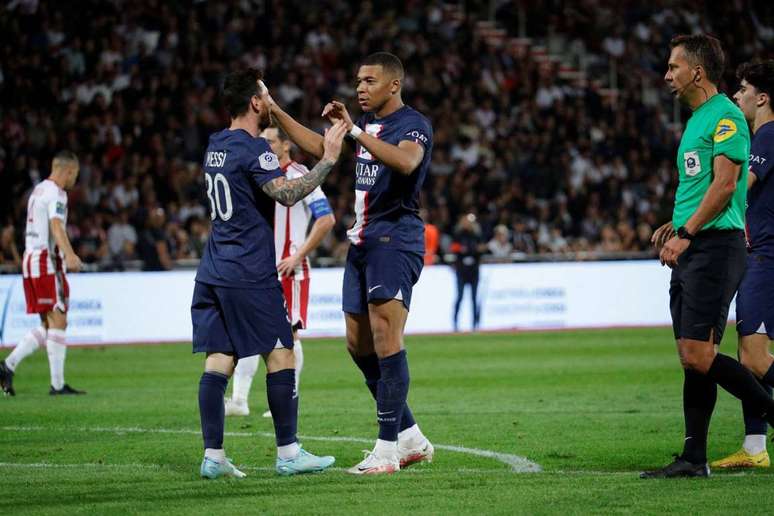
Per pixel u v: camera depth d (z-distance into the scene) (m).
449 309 67.94
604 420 30.78
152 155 74.06
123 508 18.28
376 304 22.14
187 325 62.94
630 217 80.69
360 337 23.17
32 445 26.66
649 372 44.31
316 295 64.38
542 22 99.94
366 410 33.59
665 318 71.25
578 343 58.16
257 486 20.20
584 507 18.00
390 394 22.05
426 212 74.38
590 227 77.94
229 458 24.70
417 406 34.44
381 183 22.16
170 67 79.81
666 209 77.19
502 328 68.44
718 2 100.19
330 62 84.25
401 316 22.23
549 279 69.31
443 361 49.66
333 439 27.69
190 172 73.94
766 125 22.94
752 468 22.47
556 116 86.81
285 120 22.64
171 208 70.38
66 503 18.80
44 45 79.50
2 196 69.81
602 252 73.75
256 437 27.95
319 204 31.05
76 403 35.72
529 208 77.75
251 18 84.88
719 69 20.92
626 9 99.81
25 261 37.88
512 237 73.81
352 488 19.86
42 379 44.31
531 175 80.31
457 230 67.19
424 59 85.94
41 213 37.41
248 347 21.41
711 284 20.52
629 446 26.06
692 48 20.88
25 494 19.70
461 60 89.25
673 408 33.44
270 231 21.80
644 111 89.44
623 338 60.94
